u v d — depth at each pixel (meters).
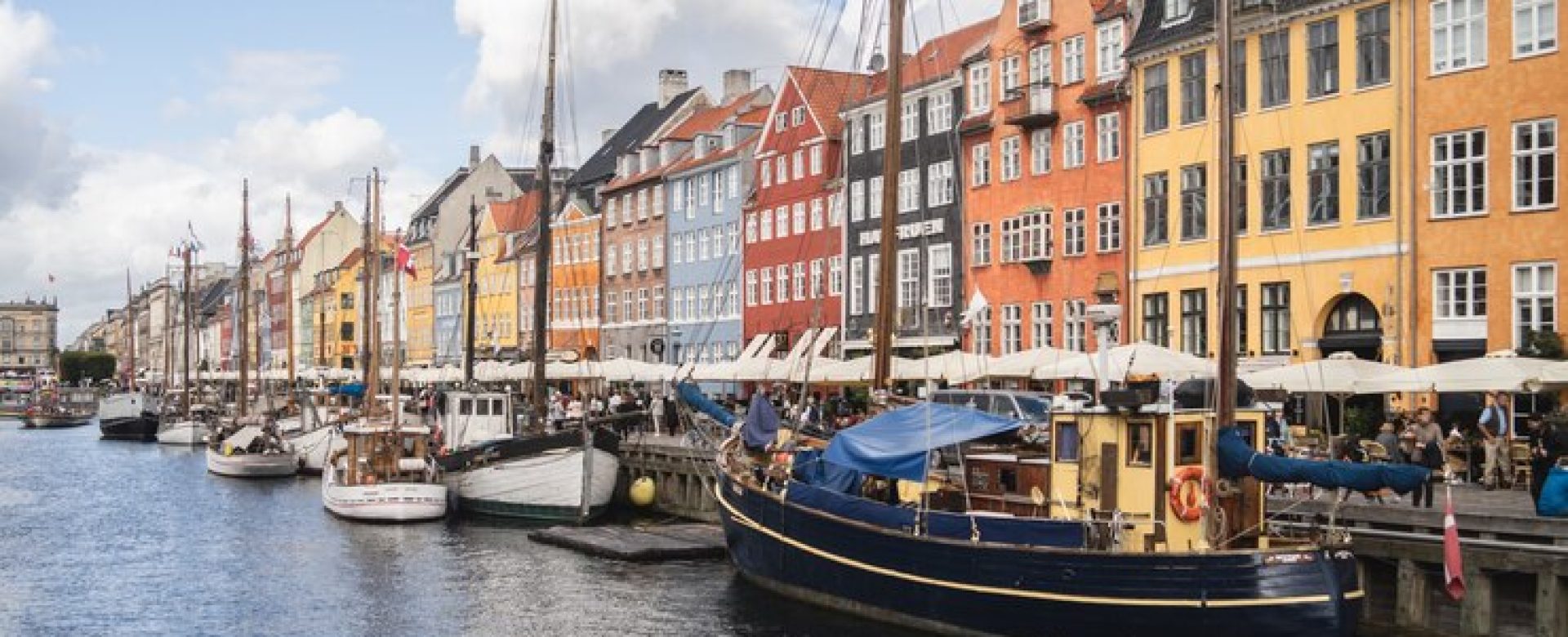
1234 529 19.83
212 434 69.25
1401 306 34.31
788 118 63.81
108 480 56.03
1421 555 20.11
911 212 53.94
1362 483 17.53
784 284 63.66
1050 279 46.69
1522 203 32.12
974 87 50.69
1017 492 21.42
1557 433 21.27
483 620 24.47
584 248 84.62
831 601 23.44
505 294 95.38
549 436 36.81
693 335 71.94
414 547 33.12
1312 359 36.59
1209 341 39.44
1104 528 19.38
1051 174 46.81
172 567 31.61
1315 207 36.88
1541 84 31.80
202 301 173.00
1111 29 44.53
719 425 33.97
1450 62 33.72
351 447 40.25
